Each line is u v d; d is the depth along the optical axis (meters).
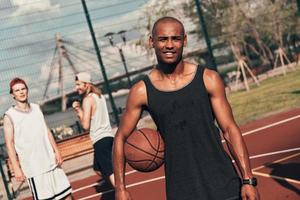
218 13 14.65
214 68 12.88
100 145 6.61
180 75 2.79
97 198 8.59
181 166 2.80
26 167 5.72
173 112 2.77
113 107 12.07
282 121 10.93
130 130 3.00
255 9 14.98
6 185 10.77
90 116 6.57
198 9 12.88
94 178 10.93
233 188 2.78
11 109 5.67
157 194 7.38
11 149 5.64
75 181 11.16
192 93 2.76
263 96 13.39
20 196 10.88
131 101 2.90
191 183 2.78
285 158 7.38
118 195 3.00
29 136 5.68
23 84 5.66
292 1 15.28
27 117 5.70
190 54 14.27
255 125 11.40
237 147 2.78
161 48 2.71
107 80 12.03
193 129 2.77
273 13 15.03
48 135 5.91
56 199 5.88
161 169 9.19
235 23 14.73
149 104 2.82
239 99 13.64
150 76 2.86
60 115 12.40
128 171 9.98
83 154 11.54
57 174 5.93
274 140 9.14
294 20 15.07
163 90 2.78
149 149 3.10
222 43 14.52
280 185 5.95
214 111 2.85
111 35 13.26
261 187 6.04
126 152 3.13
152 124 12.88
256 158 7.88
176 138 2.79
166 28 2.70
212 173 2.78
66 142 11.53
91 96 6.62
